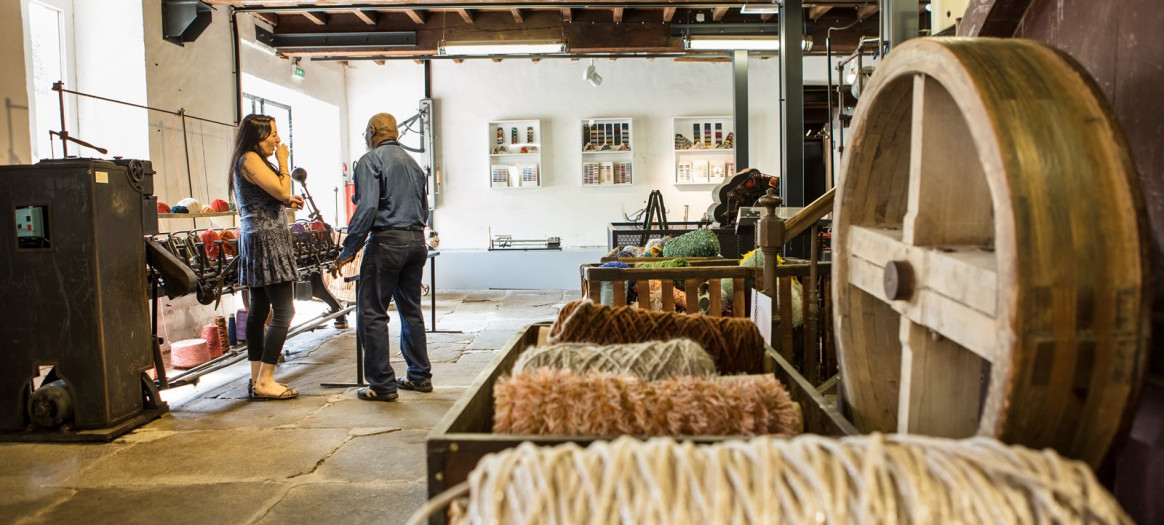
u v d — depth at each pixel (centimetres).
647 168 1036
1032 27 126
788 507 59
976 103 75
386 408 372
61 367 321
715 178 1023
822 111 1002
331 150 994
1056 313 68
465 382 434
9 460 292
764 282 255
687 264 338
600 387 97
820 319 306
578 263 970
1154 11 97
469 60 1026
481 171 1036
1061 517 58
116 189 332
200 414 362
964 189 96
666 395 96
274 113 893
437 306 804
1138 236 68
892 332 124
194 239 393
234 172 374
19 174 316
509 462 65
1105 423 71
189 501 250
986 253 88
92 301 318
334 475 275
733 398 96
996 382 71
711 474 62
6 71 379
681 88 1028
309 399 392
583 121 1021
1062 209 69
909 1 374
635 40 806
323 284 566
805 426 122
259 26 774
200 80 638
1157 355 92
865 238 115
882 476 60
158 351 364
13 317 321
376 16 804
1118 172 71
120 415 332
